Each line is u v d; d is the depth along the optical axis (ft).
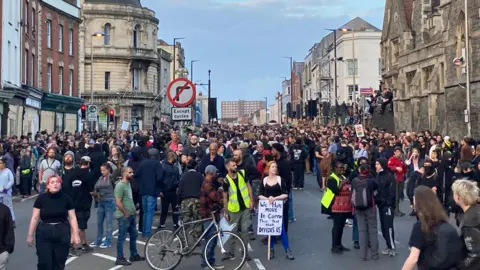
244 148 53.78
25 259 43.24
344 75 257.96
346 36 255.50
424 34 145.79
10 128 118.52
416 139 87.76
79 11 177.68
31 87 131.64
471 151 57.67
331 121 237.66
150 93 270.46
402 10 157.99
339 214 44.68
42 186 55.88
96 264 41.60
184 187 42.42
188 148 57.77
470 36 108.27
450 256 21.40
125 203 41.47
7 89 112.37
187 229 40.40
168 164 53.52
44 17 149.89
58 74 161.79
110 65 259.39
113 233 54.29
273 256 43.47
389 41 167.32
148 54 269.03
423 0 147.74
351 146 83.05
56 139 99.04
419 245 21.67
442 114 127.75
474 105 108.17
